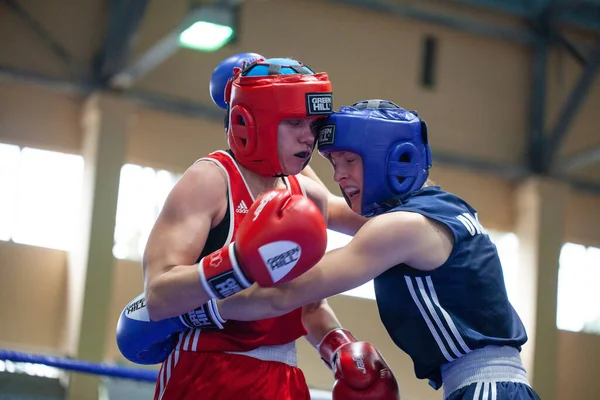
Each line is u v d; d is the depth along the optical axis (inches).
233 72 99.3
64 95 371.9
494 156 433.7
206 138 388.8
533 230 423.2
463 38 438.9
